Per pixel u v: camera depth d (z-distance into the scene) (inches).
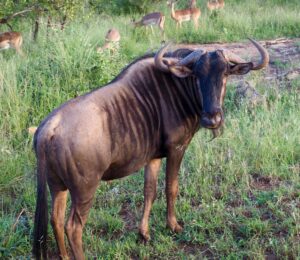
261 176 381.1
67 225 266.4
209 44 829.2
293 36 839.1
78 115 257.8
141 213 347.9
